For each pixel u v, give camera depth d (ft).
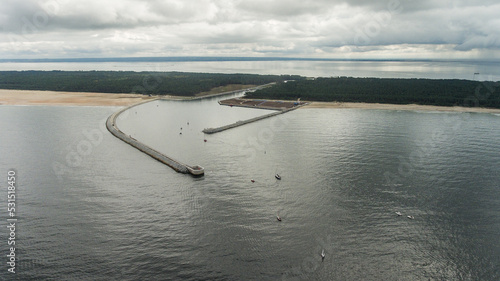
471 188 342.03
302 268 227.61
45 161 432.66
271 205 309.83
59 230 269.44
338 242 254.88
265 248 247.50
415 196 325.62
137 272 224.12
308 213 295.48
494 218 287.28
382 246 250.78
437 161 419.33
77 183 360.89
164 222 281.54
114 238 259.39
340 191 337.11
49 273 222.89
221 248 247.50
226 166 414.62
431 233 266.57
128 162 437.99
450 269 227.81
